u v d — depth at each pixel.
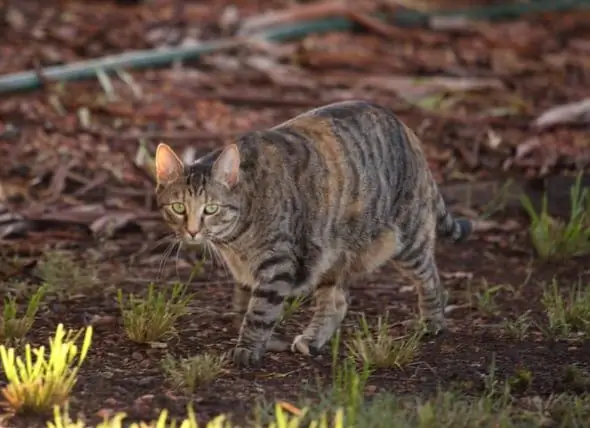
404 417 9.80
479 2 25.36
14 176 16.34
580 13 25.02
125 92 19.23
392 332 12.41
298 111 19.09
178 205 11.13
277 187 11.32
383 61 21.34
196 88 19.62
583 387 10.85
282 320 12.53
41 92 19.05
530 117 19.03
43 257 14.01
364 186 11.87
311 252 11.64
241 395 10.53
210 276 13.88
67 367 10.55
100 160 16.91
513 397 10.64
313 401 10.34
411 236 12.34
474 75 21.16
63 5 23.16
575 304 12.71
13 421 9.79
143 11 23.05
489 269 14.52
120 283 13.52
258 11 23.53
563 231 14.87
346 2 23.72
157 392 10.55
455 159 17.39
